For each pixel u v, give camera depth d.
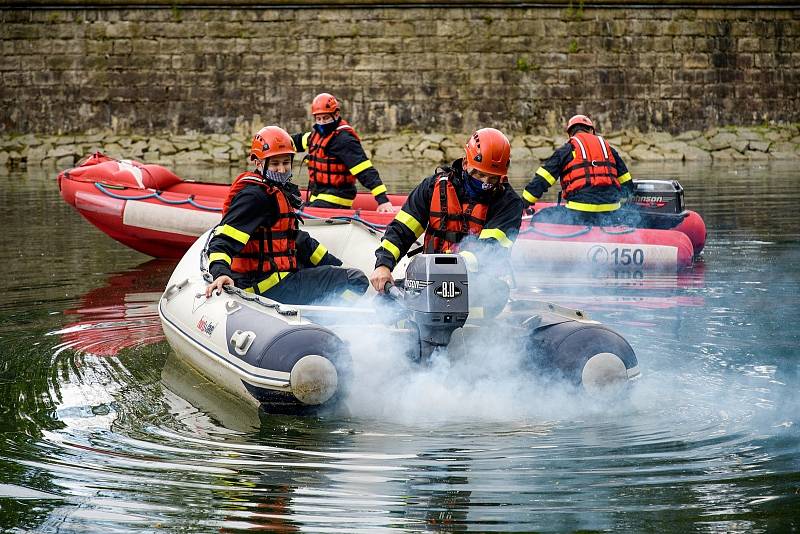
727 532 4.78
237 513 5.06
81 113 40.59
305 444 6.17
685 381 7.50
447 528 4.86
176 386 7.59
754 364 8.00
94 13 40.25
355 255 10.00
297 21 40.31
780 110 41.91
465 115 40.72
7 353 8.66
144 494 5.34
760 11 41.47
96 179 15.65
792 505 5.09
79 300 11.31
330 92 40.50
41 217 20.22
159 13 40.25
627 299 11.12
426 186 7.62
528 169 33.41
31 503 5.23
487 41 40.56
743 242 15.67
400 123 40.59
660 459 5.80
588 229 13.72
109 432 6.45
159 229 14.98
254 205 8.01
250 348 6.81
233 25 40.31
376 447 6.08
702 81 41.38
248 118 40.59
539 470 5.64
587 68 40.94
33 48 40.34
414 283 6.84
